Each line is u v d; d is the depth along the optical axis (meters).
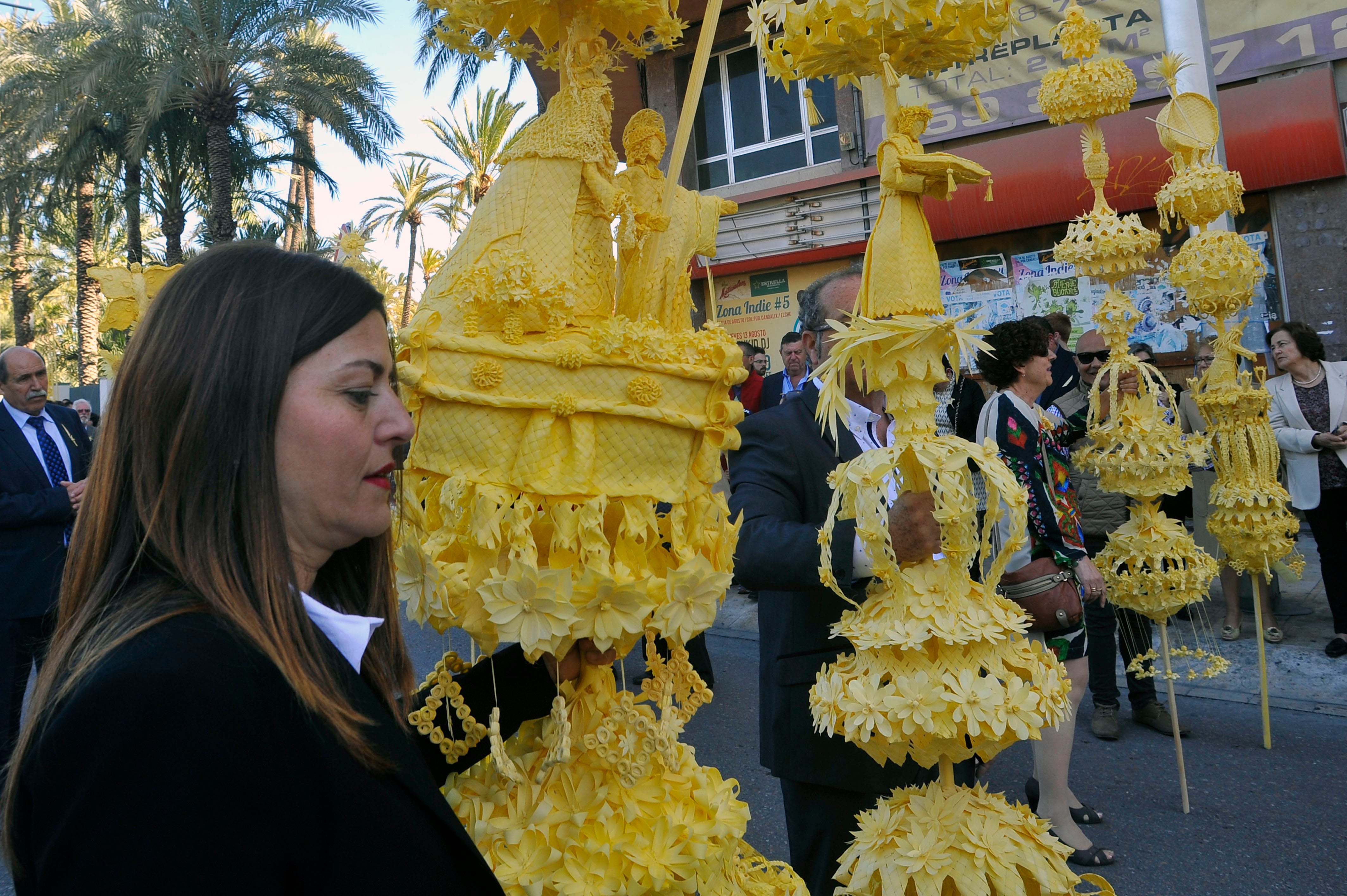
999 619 1.30
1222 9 7.50
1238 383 3.70
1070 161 8.08
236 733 0.73
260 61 15.50
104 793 0.69
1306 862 2.96
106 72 14.73
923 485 1.37
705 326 1.21
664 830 1.18
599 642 1.07
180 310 0.88
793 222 10.04
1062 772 3.09
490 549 1.07
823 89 10.02
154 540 0.82
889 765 1.94
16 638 3.81
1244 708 4.35
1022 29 8.07
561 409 1.07
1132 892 2.85
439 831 0.89
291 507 0.91
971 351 1.29
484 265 1.18
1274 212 7.56
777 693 2.03
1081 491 4.39
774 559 1.72
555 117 1.25
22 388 4.06
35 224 21.09
